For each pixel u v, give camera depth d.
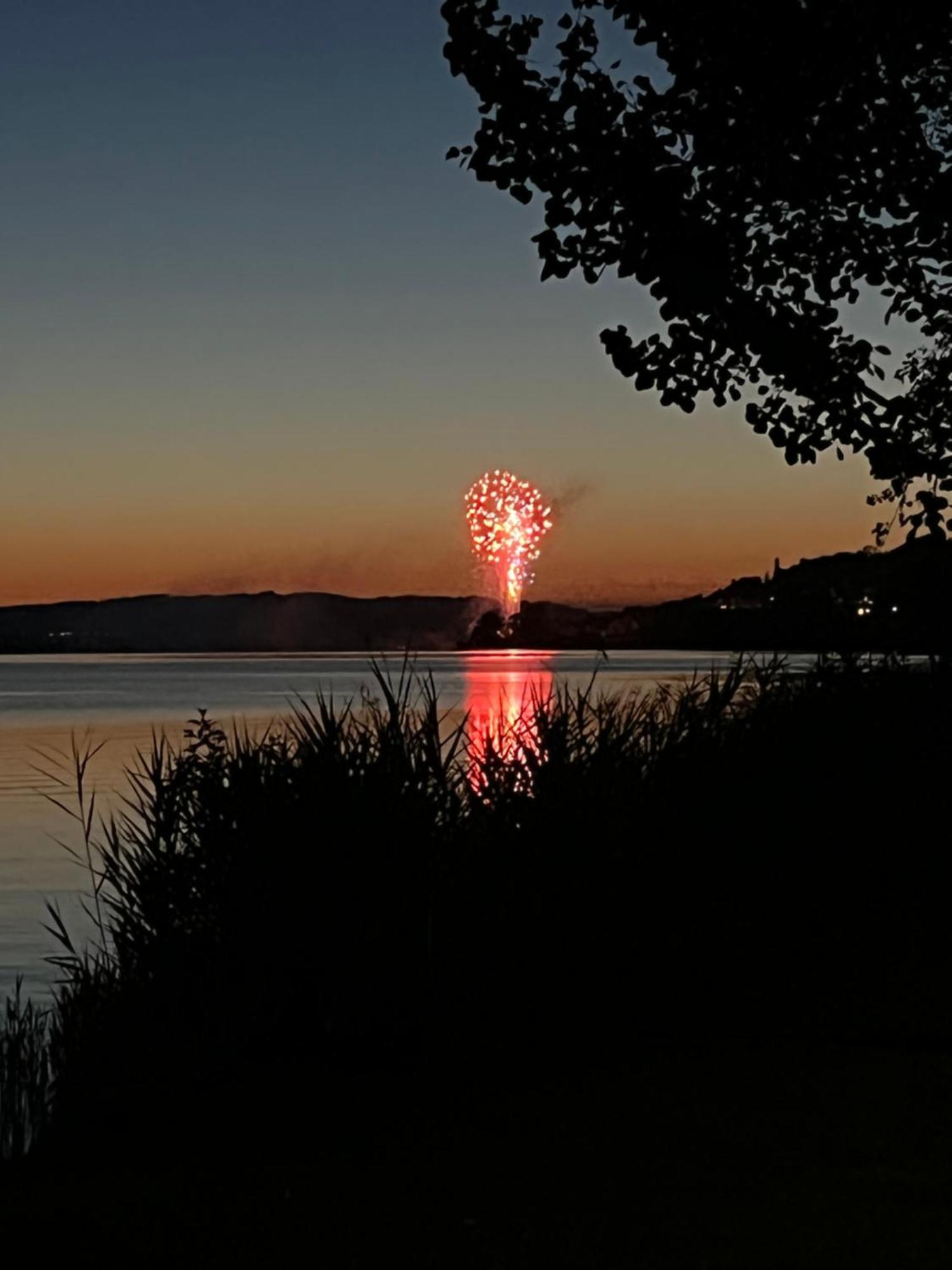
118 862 9.16
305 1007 8.48
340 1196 6.06
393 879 8.35
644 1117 6.87
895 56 10.98
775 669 12.95
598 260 11.51
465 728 9.87
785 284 11.94
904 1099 7.01
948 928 10.41
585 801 9.33
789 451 12.38
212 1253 5.53
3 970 16.00
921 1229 5.49
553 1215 5.73
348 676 159.38
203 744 9.21
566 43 11.20
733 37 10.88
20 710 95.62
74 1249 5.64
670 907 9.53
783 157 11.30
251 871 8.38
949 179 11.40
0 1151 7.98
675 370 11.90
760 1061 7.76
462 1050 8.25
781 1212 5.67
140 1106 7.98
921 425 12.55
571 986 8.73
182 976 8.46
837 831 11.31
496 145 11.32
